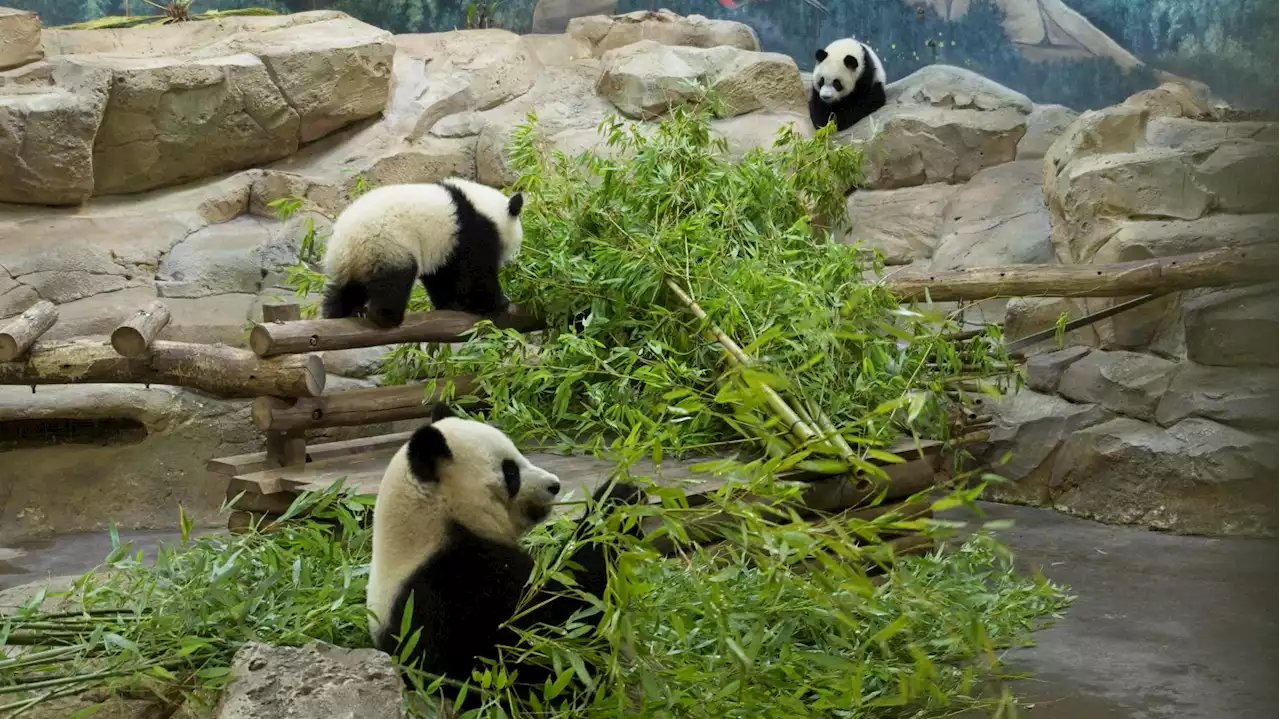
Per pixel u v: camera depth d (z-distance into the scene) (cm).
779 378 420
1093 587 661
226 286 965
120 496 858
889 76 1380
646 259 689
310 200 1066
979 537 391
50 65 1016
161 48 1153
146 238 975
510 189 849
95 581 492
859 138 1191
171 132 1037
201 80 1034
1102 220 945
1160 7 1179
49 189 974
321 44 1102
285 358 616
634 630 378
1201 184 921
